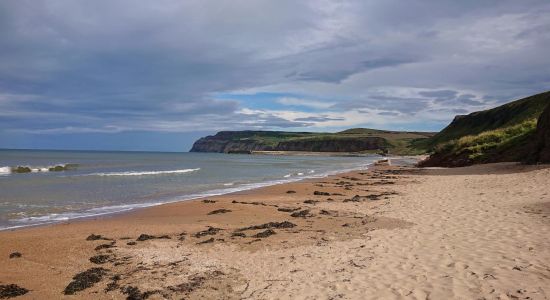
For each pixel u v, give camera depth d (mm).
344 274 7172
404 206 14945
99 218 14672
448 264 7238
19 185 26266
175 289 6906
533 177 20953
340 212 14430
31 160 72188
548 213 11227
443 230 10117
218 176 37812
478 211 12445
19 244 10328
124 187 26203
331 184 27516
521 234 9055
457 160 41156
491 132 43281
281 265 7984
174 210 16281
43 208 17062
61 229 12336
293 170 50062
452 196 16844
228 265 8180
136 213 15711
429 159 48281
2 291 7031
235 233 11141
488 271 6703
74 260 8953
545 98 93938
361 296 6129
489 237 8992
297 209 15680
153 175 38156
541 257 7301
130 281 7422
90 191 23578
